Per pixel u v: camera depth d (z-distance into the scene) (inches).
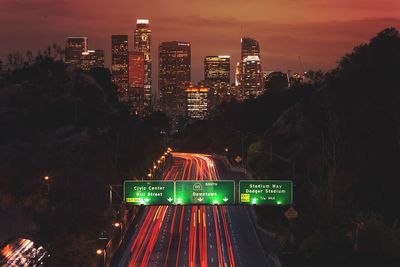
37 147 4549.7
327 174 4763.8
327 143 4985.2
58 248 3085.6
